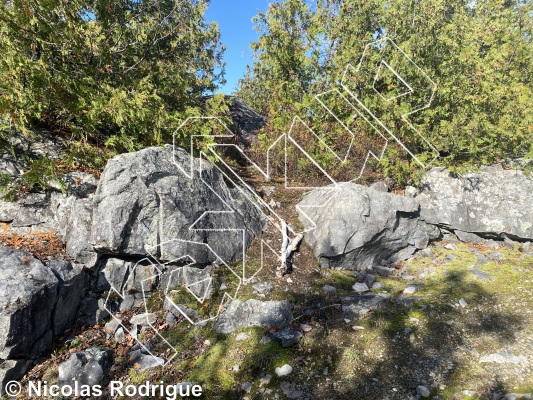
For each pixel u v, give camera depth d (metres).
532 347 3.58
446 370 3.42
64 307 3.99
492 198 6.02
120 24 6.84
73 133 5.46
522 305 4.26
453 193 6.12
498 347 3.64
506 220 5.83
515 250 5.70
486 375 3.30
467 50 6.32
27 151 5.13
